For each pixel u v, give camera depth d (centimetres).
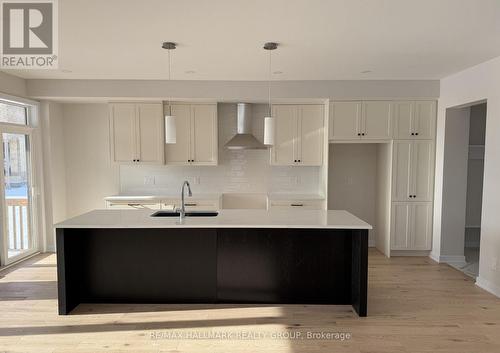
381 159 528
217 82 484
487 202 377
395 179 491
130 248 338
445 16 261
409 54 358
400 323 301
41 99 492
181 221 319
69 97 481
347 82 482
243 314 318
